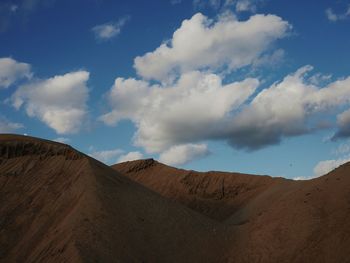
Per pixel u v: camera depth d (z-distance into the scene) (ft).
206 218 190.19
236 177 342.03
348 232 153.07
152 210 176.65
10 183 186.91
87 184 174.19
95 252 143.23
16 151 199.31
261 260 160.15
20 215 173.27
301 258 154.20
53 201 175.63
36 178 187.83
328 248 152.35
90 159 194.39
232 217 292.20
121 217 163.84
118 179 188.85
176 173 358.84
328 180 183.83
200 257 163.12
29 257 153.58
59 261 140.77
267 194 287.07
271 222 175.94
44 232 163.43
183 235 170.09
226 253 167.94
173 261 156.87
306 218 167.63
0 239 164.76
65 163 191.83
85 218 156.66
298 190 193.26
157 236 164.45
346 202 164.96
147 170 372.38
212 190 335.67
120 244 151.64
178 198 335.06
